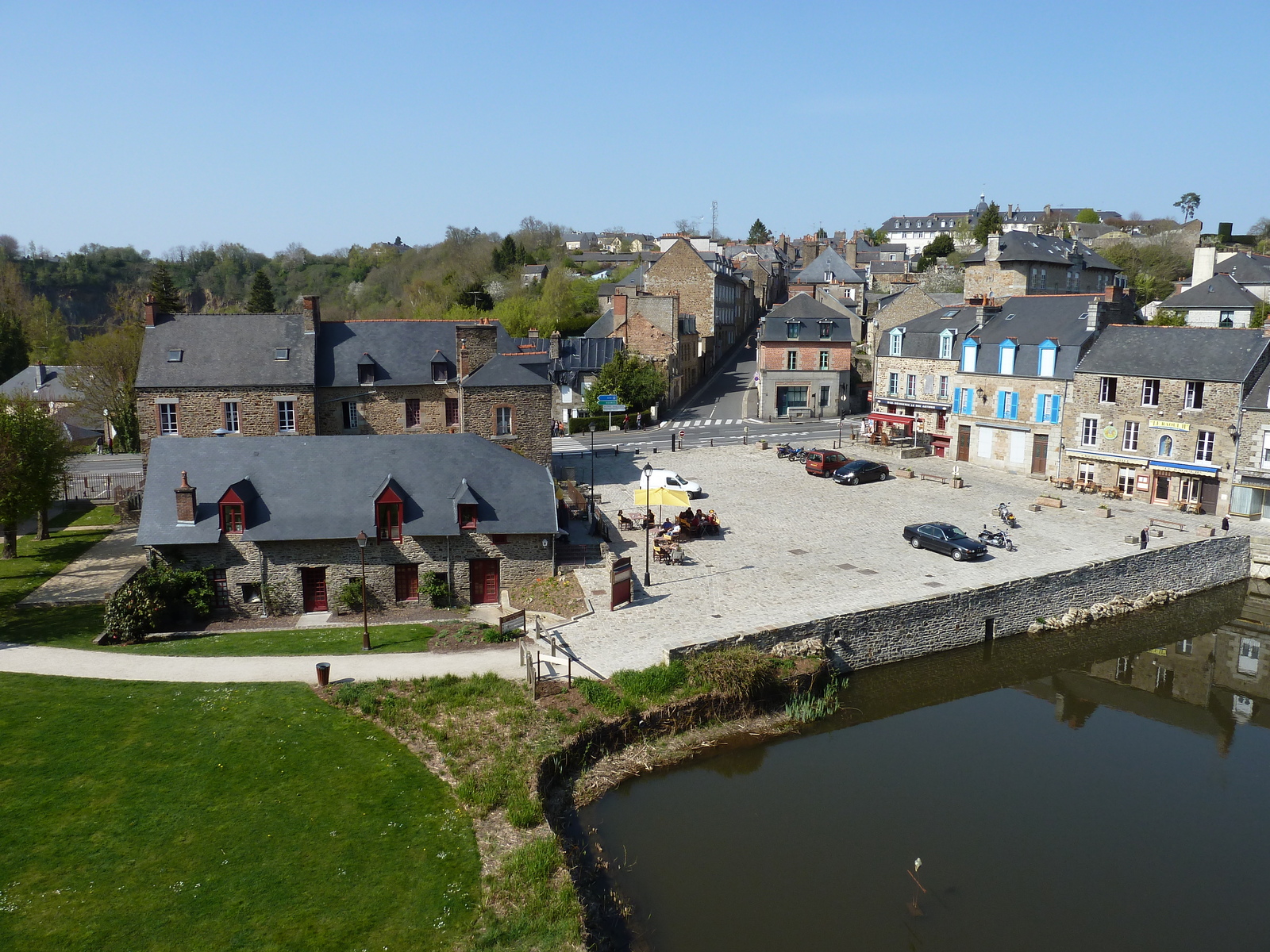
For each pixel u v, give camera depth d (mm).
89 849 17422
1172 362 42812
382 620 30078
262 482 31500
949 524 36812
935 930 16844
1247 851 19953
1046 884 18438
